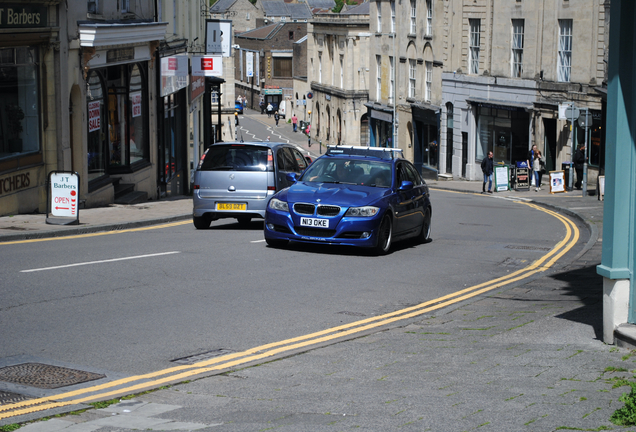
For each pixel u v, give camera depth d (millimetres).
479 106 40688
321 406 5438
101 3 19516
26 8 15484
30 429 4957
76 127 18453
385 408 5344
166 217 17141
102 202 19891
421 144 50344
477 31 40906
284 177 15883
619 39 6441
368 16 66438
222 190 15438
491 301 9367
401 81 52812
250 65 115688
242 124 97188
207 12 37344
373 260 12305
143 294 9078
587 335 7227
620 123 6539
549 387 5707
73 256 11297
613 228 6672
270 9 147500
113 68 21203
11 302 8430
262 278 10336
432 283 10656
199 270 10633
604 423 4898
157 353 6895
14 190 15672
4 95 15383
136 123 23266
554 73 34812
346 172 13695
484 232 17328
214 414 5297
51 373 6238
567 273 11500
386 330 7863
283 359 6750
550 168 35688
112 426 5035
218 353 6953
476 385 5836
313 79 79438
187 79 28625
